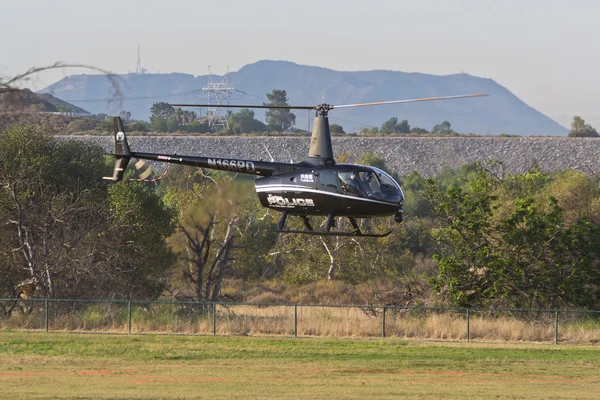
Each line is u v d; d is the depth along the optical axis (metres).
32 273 104.62
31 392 56.44
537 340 90.31
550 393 59.91
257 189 73.56
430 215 194.00
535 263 103.19
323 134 71.94
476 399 56.81
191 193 126.69
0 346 79.50
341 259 151.75
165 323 96.06
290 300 138.88
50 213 109.56
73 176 123.06
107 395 55.62
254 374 67.19
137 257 114.56
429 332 92.50
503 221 104.81
